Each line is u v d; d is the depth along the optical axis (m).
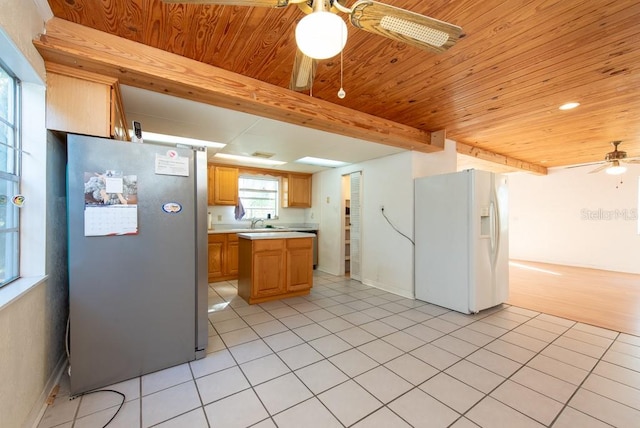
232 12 1.53
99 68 1.73
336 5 1.15
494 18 1.59
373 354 2.23
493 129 3.65
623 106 2.86
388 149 3.78
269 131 3.00
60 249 1.88
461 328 2.75
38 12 1.47
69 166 1.67
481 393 1.75
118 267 1.82
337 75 2.21
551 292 4.08
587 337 2.56
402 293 3.88
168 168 1.98
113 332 1.80
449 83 2.37
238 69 2.13
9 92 1.49
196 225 2.10
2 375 1.16
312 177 6.08
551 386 1.82
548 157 5.45
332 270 5.38
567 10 1.52
